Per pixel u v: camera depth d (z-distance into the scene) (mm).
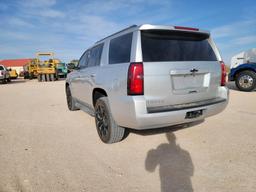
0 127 4637
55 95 10328
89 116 5574
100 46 4035
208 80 3250
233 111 5578
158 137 3771
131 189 2279
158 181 2422
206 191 2213
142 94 2705
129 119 2803
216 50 3531
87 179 2488
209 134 3869
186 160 2914
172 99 2920
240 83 9375
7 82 23297
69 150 3330
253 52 9375
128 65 2791
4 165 2854
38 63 24531
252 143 3404
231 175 2506
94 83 3736
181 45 3107
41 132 4258
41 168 2764
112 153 3188
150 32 2912
